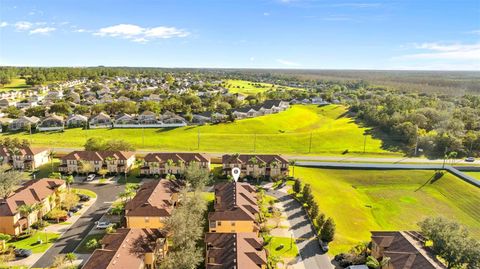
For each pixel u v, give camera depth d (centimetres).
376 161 14250
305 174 12375
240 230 7844
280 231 8194
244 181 11481
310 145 16675
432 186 12025
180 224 6894
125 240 6419
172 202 8831
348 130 18738
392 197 11138
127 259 6044
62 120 18825
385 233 7256
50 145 15288
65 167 11788
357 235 8456
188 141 16525
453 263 6238
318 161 14012
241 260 6062
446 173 12619
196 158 11912
